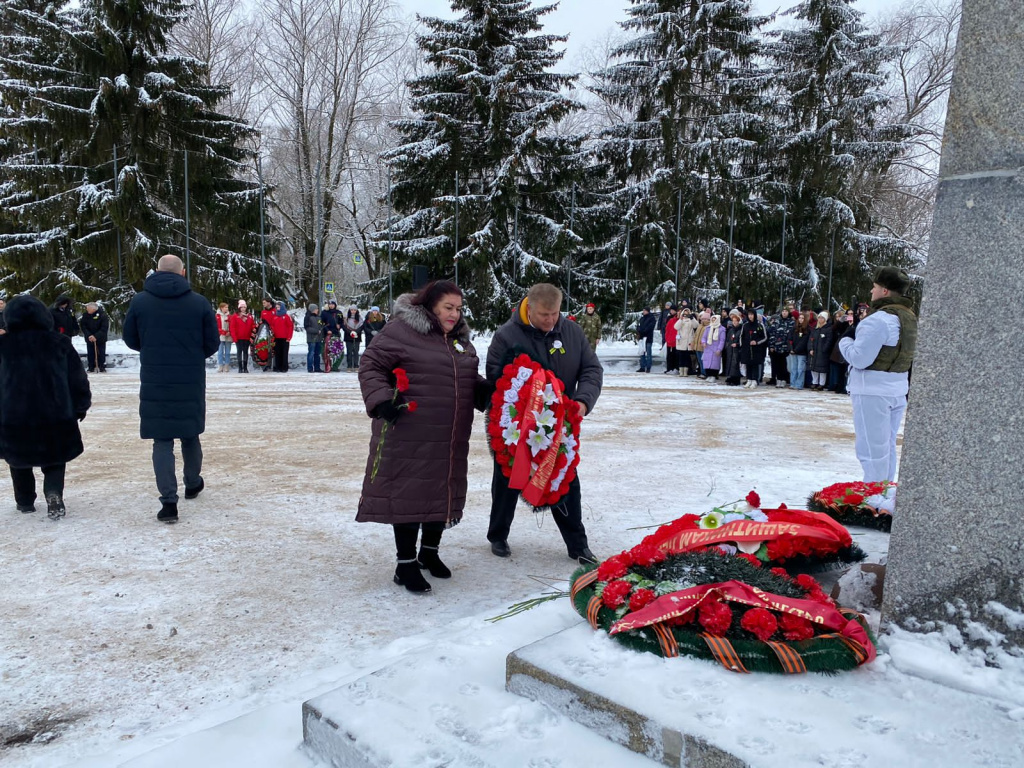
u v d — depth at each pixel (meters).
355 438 8.66
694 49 24.09
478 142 24.80
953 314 2.20
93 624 3.45
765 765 1.73
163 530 4.95
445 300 3.92
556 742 2.07
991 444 2.14
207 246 24.17
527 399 4.09
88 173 22.56
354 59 33.06
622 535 4.87
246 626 3.45
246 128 25.20
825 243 24.83
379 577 4.12
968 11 2.16
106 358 18.70
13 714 2.67
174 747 2.34
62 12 26.73
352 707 2.27
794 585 2.65
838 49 24.47
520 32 25.41
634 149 25.33
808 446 8.50
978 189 2.14
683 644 2.37
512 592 3.92
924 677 2.18
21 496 5.31
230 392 13.78
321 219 31.30
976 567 2.18
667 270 24.91
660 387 16.11
